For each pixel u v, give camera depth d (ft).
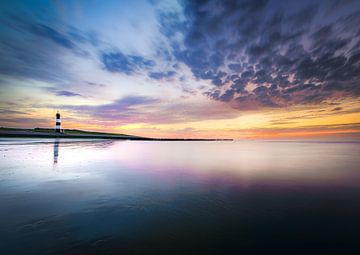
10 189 21.54
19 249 10.38
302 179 29.89
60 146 98.68
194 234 12.42
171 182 26.89
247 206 17.76
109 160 50.29
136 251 10.45
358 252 10.85
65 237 11.69
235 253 10.51
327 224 14.30
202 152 91.86
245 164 47.11
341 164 47.70
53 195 19.77
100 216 14.85
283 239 12.08
